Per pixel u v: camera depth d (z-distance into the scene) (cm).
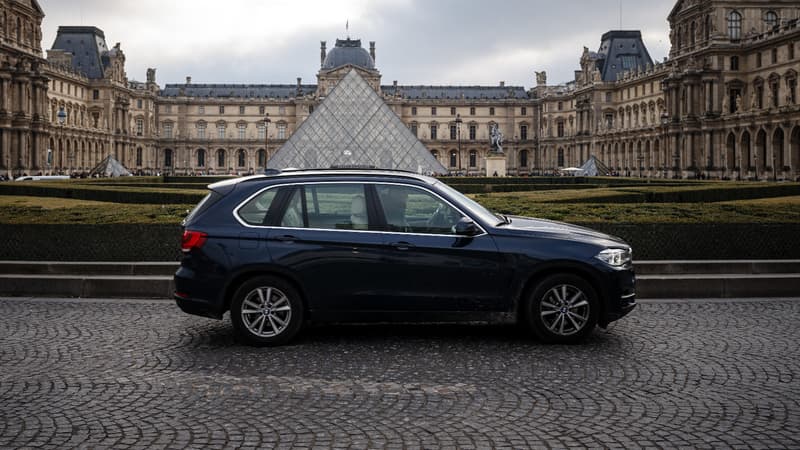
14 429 1148
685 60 14225
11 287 2339
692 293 2319
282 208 1722
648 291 2322
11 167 12988
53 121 16612
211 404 1269
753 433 1127
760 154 12038
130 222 2581
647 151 16650
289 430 1146
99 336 1769
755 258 2547
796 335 1762
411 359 1561
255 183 1756
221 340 1736
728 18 13138
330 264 1683
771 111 11388
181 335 1786
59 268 2434
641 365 1506
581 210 2973
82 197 5222
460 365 1515
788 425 1159
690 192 4872
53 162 15788
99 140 18475
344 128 12206
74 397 1304
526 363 1528
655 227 2553
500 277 1683
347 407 1252
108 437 1116
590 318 1688
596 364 1518
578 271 1705
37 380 1402
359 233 1692
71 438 1112
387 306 1692
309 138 12112
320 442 1097
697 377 1418
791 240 2538
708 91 13200
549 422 1179
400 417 1203
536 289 1683
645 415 1209
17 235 2552
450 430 1145
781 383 1375
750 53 13000
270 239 1694
